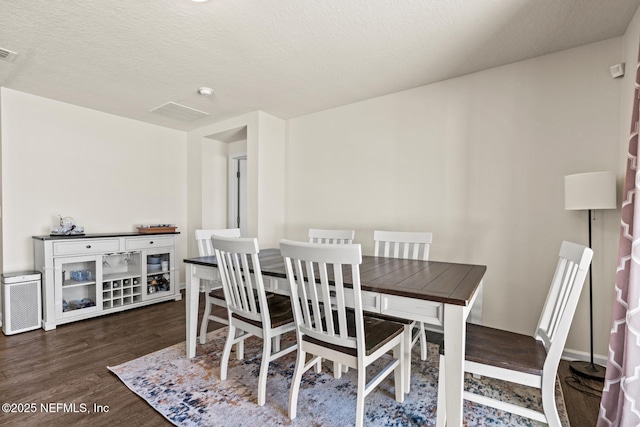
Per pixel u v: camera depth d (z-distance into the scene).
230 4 1.78
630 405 1.29
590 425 1.59
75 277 3.12
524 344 1.54
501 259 2.56
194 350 2.31
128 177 3.86
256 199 3.65
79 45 2.20
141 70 2.60
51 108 3.22
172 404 1.76
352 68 2.59
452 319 1.33
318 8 1.82
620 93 2.11
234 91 3.05
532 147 2.43
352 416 1.67
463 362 1.33
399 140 3.08
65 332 2.82
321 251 1.41
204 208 4.34
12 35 2.07
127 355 2.36
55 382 1.99
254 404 1.76
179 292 3.97
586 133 2.23
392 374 2.12
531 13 1.88
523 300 2.47
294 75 2.71
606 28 2.03
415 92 2.98
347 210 3.44
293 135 3.89
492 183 2.59
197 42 2.18
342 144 3.48
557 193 2.34
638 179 1.30
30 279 2.83
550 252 2.37
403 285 1.54
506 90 2.53
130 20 1.92
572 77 2.28
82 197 3.46
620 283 1.48
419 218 2.96
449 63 2.50
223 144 4.61
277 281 1.88
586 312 2.22
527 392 1.89
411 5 1.81
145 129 4.03
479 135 2.65
